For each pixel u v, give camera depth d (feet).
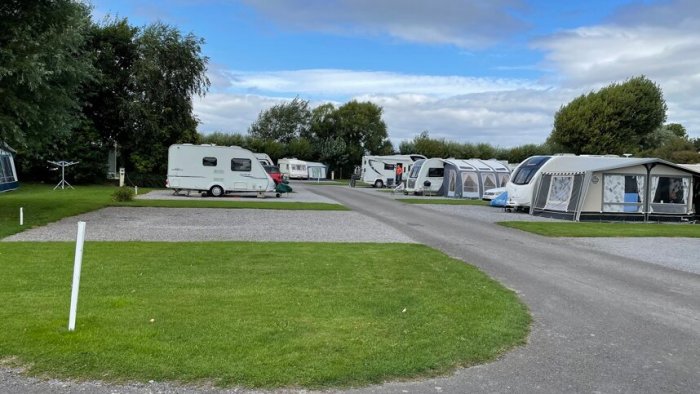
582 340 20.17
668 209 78.28
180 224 54.65
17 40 51.42
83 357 15.99
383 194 125.39
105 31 125.18
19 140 51.75
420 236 50.60
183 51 130.21
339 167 256.52
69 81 59.31
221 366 15.70
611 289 29.63
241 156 101.14
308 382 15.10
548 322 22.47
